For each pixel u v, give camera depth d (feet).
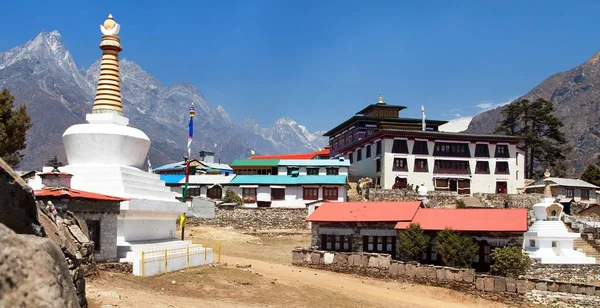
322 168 309.01
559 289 130.31
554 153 439.22
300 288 118.42
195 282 106.11
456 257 152.25
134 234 116.57
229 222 258.16
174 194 138.62
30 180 117.91
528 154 456.45
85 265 88.43
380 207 180.65
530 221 236.02
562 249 176.45
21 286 26.94
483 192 329.31
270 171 310.45
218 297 98.02
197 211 259.19
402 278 149.38
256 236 242.17
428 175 325.21
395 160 323.37
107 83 130.52
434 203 303.68
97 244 99.66
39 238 30.86
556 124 440.45
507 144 336.90
